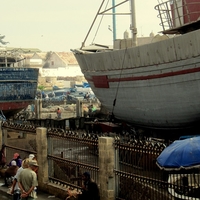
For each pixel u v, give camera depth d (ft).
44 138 45.57
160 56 59.16
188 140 30.19
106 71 71.51
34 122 93.56
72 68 371.15
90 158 40.27
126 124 75.41
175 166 28.27
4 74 95.40
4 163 54.19
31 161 36.19
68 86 322.34
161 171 32.53
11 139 58.49
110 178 36.35
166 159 28.94
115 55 67.87
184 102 58.95
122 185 36.04
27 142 55.11
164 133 67.46
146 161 33.47
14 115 103.60
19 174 35.68
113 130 73.92
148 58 61.31
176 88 58.85
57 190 42.78
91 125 80.12
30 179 35.22
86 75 79.61
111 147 36.37
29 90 102.83
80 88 258.16
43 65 387.55
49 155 45.37
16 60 110.83
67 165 42.91
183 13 66.90
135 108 69.15
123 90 69.67
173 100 60.39
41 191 45.24
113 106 74.90
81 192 38.14
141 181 33.63
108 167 36.22
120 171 35.86
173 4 69.15
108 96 75.10
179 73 57.26
